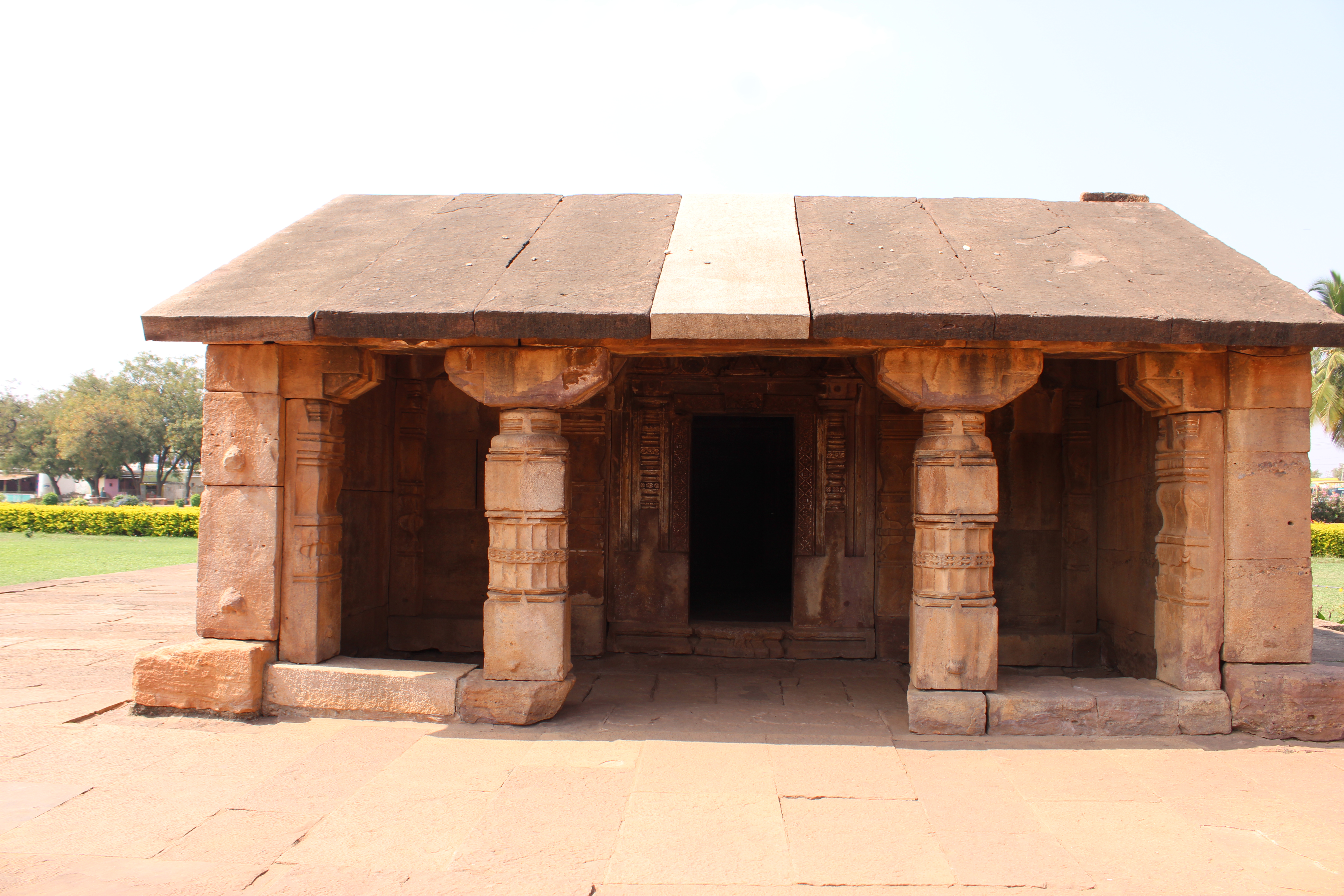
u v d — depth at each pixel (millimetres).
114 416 44531
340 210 6715
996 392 4980
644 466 7730
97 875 3174
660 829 3641
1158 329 4559
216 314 4871
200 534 5344
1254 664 5051
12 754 4500
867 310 4664
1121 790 4133
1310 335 4543
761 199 6941
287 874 3207
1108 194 7207
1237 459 5078
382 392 7309
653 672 6879
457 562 7605
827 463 7645
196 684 5164
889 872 3279
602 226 6238
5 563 16578
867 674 6809
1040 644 7215
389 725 5031
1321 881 3236
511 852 3416
